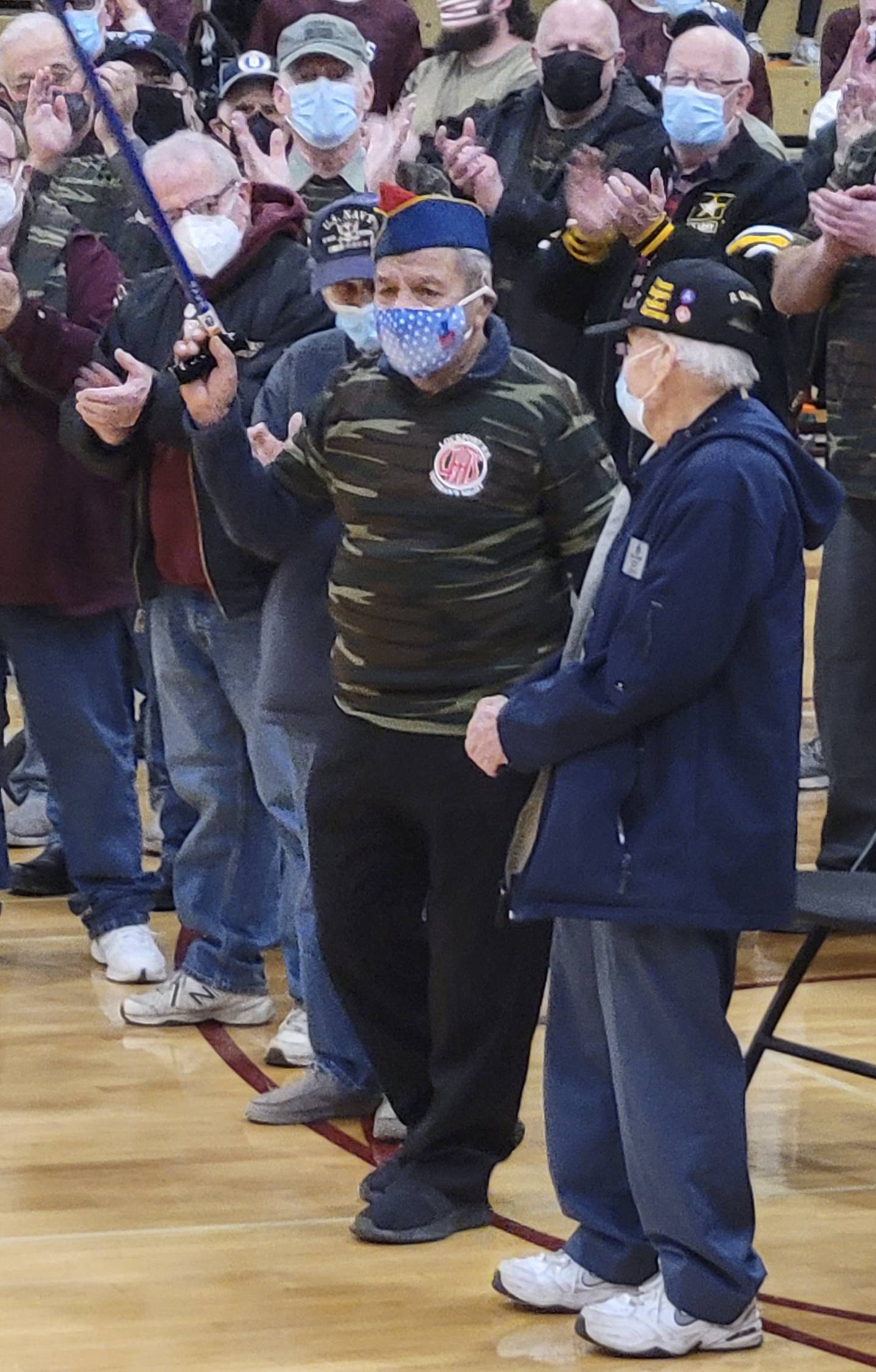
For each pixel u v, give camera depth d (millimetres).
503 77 18562
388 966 10992
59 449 14594
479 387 10148
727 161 15398
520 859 9359
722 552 8766
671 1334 9359
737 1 30516
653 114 16016
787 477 9062
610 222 14398
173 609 13484
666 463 9094
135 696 22812
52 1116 12531
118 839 15508
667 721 9008
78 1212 11078
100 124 15359
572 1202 9922
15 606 14977
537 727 9055
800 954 11461
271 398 12164
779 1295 10164
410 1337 9641
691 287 9062
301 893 12500
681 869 8930
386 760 10367
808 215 15438
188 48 21375
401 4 19906
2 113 15422
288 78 15852
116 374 13453
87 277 14570
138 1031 14164
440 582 10195
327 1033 12500
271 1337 9617
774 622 9086
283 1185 11531
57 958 15828
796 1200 11406
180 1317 9828
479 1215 10945
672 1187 9227
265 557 11375
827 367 15500
